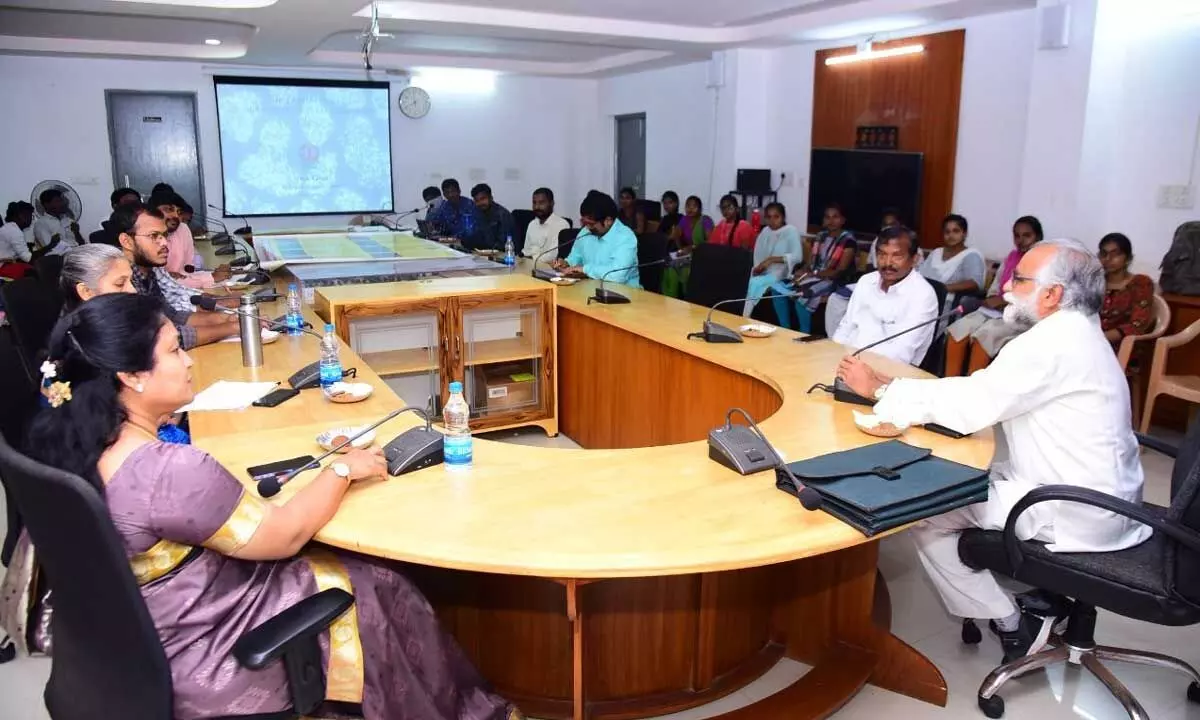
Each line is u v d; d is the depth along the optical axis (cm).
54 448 136
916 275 331
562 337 429
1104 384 200
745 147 759
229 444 208
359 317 366
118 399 142
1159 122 462
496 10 595
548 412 423
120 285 244
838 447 205
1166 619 181
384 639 160
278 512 152
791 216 741
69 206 746
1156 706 217
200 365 283
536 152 992
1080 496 178
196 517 140
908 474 176
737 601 220
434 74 925
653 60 798
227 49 782
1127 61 472
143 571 141
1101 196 488
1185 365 420
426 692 168
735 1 562
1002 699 216
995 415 203
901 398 217
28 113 784
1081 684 227
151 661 130
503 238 705
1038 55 492
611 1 564
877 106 641
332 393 243
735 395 304
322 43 754
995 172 563
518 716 187
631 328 354
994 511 206
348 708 160
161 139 841
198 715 142
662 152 880
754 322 356
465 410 205
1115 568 190
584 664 204
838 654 226
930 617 262
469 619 208
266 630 135
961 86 579
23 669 236
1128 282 422
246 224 880
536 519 165
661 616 207
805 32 626
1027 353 200
